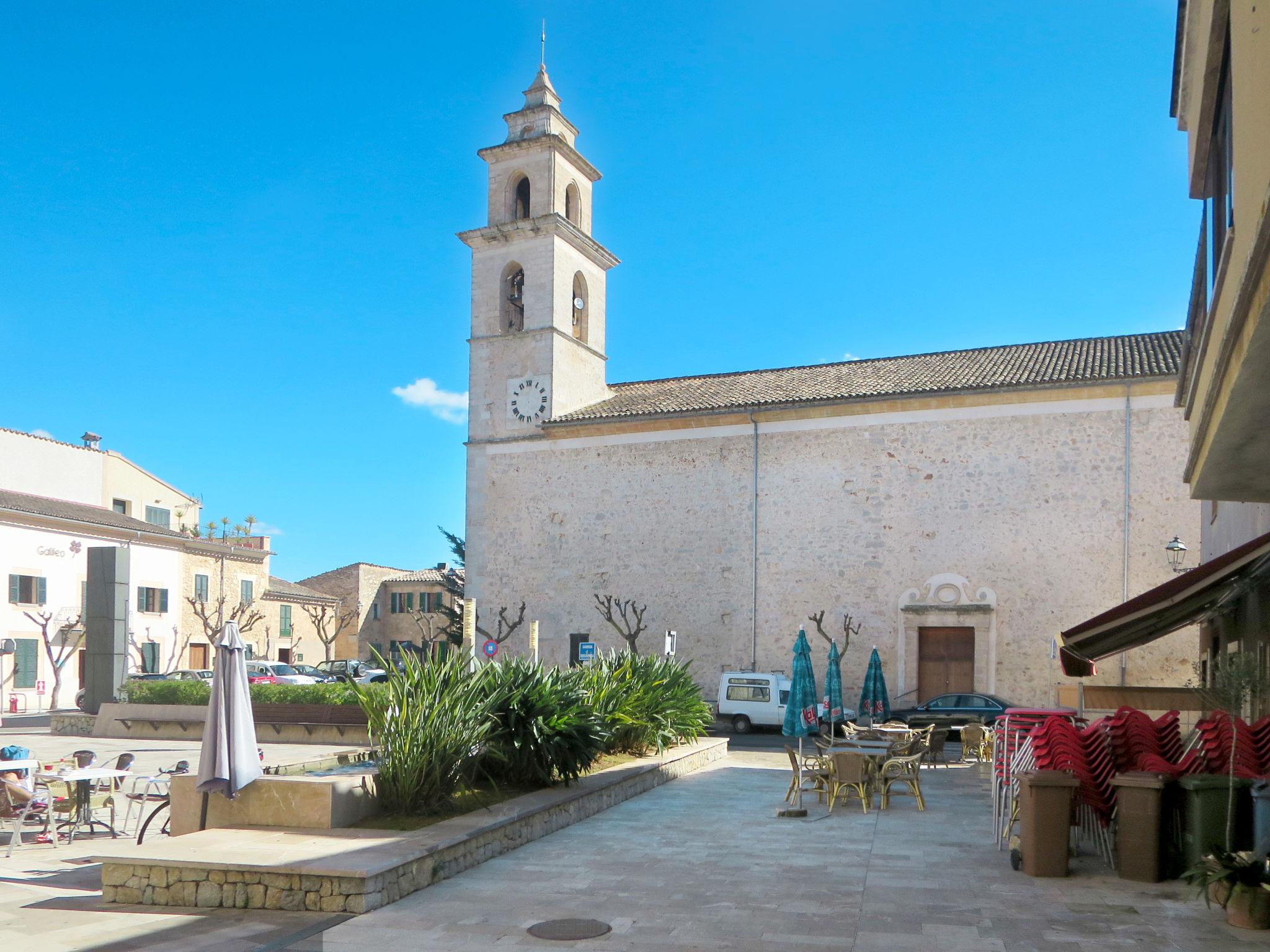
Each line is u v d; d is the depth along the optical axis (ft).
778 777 59.52
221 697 33.58
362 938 24.68
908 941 24.62
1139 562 88.22
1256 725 33.04
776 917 26.84
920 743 52.75
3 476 137.59
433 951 23.68
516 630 111.86
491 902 28.32
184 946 23.94
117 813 46.37
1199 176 29.76
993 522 93.20
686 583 104.63
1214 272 25.35
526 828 37.29
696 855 35.29
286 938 24.57
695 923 26.25
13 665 124.26
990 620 91.76
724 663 101.81
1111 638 41.14
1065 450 91.50
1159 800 31.09
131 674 113.91
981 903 28.40
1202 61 27.91
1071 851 34.91
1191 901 28.55
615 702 57.93
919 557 95.40
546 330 114.73
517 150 118.93
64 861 35.55
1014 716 58.80
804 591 99.40
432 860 30.45
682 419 106.01
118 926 25.84
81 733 91.15
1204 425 26.96
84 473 150.41
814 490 100.22
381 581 215.72
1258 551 33.06
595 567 109.19
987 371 99.55
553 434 112.47
